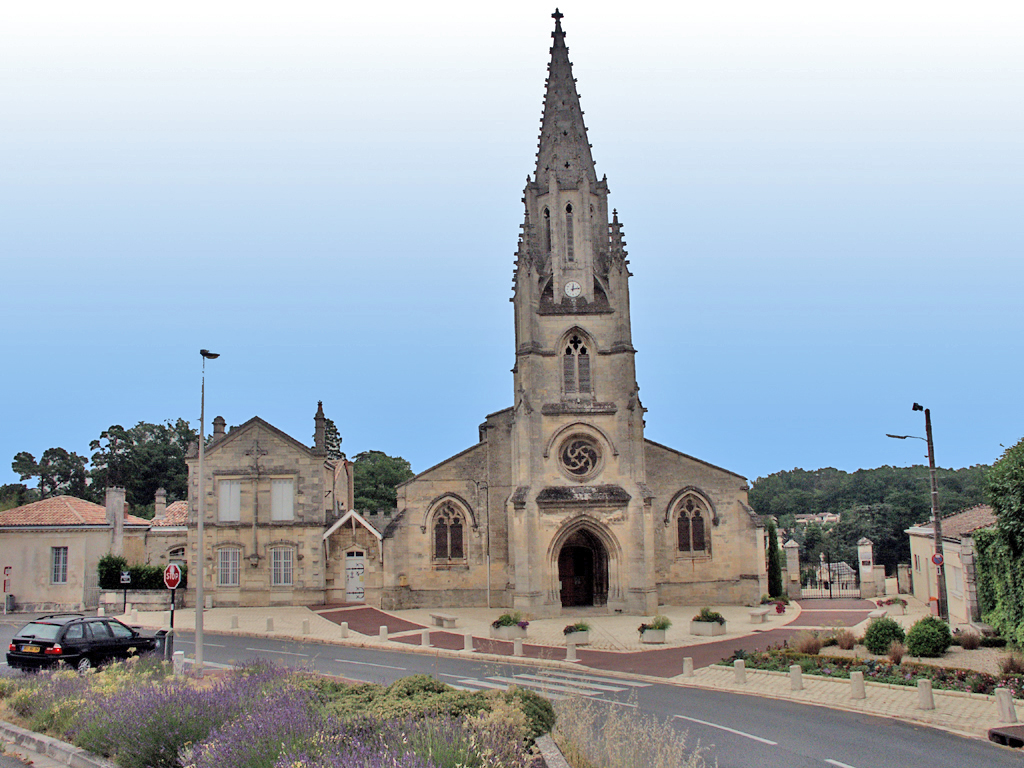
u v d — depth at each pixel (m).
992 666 27.33
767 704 23.84
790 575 58.50
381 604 51.38
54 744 16.19
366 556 54.22
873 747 18.41
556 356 50.09
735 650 34.16
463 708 15.17
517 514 46.94
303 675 21.11
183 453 102.38
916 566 55.53
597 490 48.28
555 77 55.09
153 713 15.20
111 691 19.08
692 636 39.06
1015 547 29.77
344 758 10.89
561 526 47.38
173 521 69.94
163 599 51.53
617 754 13.91
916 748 18.31
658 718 21.67
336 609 51.50
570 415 49.28
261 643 38.22
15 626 43.59
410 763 10.27
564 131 53.66
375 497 90.50
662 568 52.19
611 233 51.78
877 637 30.69
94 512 56.16
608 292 51.06
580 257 51.75
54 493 96.50
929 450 37.75
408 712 14.11
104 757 15.27
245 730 13.01
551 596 46.81
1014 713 20.44
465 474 53.38
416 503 52.94
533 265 50.59
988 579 33.81
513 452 49.47
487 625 44.16
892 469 128.38
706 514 53.06
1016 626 29.81
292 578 53.16
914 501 87.00
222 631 42.12
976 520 42.22
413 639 39.19
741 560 52.50
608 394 49.94
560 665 31.42
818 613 48.03
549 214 52.34
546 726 15.52
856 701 23.47
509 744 12.30
